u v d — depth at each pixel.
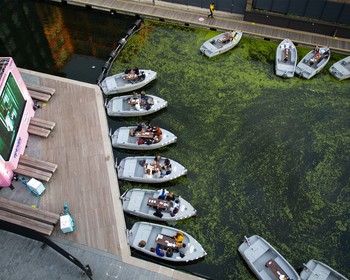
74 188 31.22
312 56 39.97
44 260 27.58
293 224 30.22
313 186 32.25
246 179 32.59
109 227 29.17
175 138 34.16
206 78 39.62
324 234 29.75
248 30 42.97
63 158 32.94
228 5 44.09
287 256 28.66
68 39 43.78
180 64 40.81
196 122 36.22
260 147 34.53
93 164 32.62
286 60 39.62
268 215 30.67
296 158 33.88
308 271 26.97
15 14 46.41
